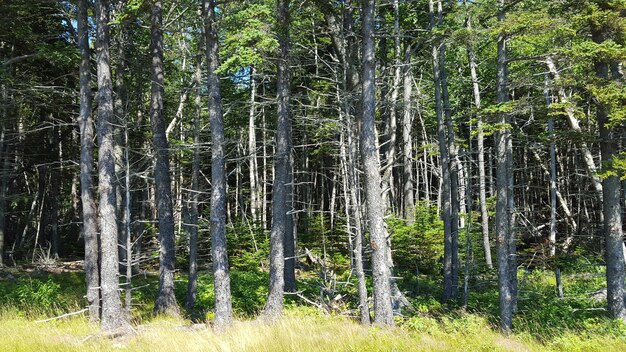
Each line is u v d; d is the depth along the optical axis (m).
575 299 14.76
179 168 20.94
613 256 12.39
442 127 16.53
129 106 19.41
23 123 22.41
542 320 12.43
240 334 10.04
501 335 10.96
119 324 11.19
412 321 11.82
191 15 17.64
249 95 23.69
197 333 10.52
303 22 15.13
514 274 15.25
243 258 22.34
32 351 9.31
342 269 21.11
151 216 28.00
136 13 12.42
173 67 21.75
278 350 9.21
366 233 15.45
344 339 9.85
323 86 18.56
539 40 12.89
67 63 14.64
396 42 17.73
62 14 16.59
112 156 11.75
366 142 11.80
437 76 16.89
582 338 10.79
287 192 15.27
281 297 12.38
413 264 21.62
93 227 12.67
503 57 12.03
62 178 28.77
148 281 17.77
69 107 20.48
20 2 14.88
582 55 10.89
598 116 12.49
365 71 11.82
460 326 11.52
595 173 11.63
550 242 23.92
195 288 14.57
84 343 10.04
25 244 28.22
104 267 11.29
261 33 10.09
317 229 23.66
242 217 26.89
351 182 12.77
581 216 29.03
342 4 14.01
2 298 14.12
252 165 28.22
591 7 11.42
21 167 24.89
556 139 13.02
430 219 22.95
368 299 13.30
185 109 24.33
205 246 24.47
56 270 20.05
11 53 17.94
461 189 27.66
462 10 15.20
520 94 22.11
